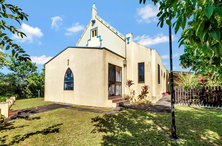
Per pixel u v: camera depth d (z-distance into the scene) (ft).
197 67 8.35
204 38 4.30
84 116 18.95
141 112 21.56
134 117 18.37
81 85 29.78
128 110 23.22
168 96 48.01
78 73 30.66
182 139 11.21
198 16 4.72
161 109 23.94
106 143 10.60
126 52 35.70
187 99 28.63
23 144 10.56
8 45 4.71
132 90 34.22
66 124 15.37
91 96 27.99
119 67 33.68
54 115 19.61
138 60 34.27
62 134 12.48
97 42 41.88
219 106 25.02
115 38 37.83
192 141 10.85
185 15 4.78
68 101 31.89
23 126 14.83
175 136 11.46
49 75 37.83
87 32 45.50
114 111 22.39
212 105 25.77
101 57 27.68
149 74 32.17
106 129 13.69
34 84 56.75
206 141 10.87
